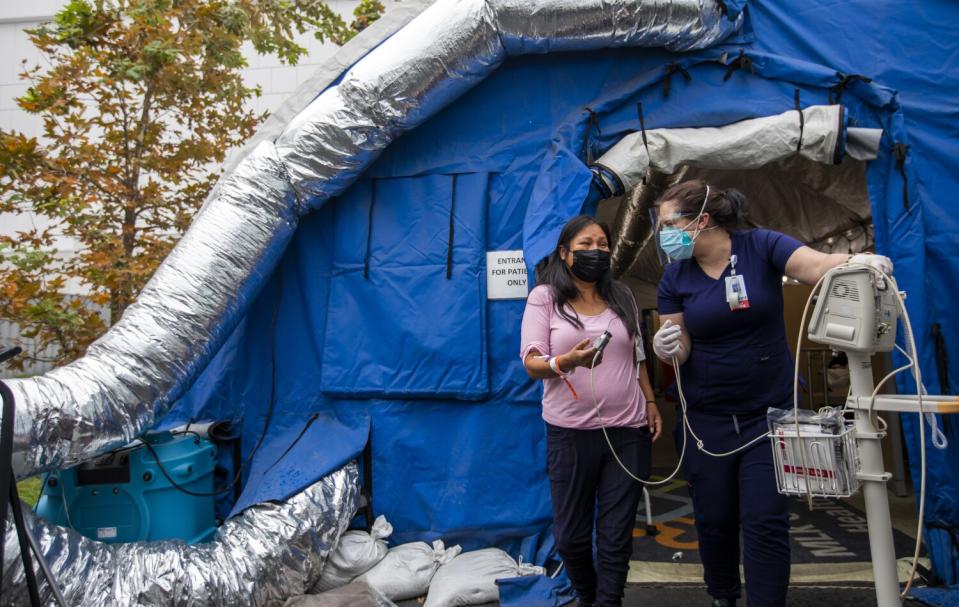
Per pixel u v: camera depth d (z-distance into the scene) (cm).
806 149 340
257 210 338
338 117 343
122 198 554
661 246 238
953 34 345
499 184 365
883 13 353
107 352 294
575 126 349
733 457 240
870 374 198
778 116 343
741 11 354
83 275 521
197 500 319
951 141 339
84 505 300
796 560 353
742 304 229
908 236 330
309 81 378
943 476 313
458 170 366
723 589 261
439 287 355
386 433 356
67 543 259
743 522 231
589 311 263
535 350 251
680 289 246
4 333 838
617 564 247
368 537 336
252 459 359
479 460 346
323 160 346
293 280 382
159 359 301
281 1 595
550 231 315
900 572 322
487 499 344
